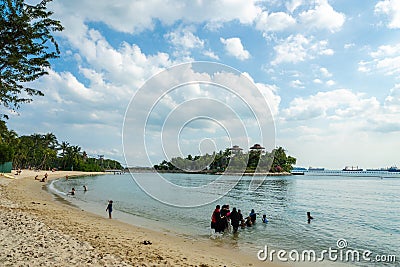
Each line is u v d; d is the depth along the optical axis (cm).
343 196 5094
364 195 5341
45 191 4519
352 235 1978
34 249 999
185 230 1944
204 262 1130
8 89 1911
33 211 2125
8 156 7188
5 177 5856
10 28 1677
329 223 2448
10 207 2189
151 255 1126
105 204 3322
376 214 3027
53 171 11619
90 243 1201
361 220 2650
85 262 909
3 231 1238
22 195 3428
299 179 11544
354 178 14875
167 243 1481
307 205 3694
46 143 12512
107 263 924
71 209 2670
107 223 2012
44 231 1319
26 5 1708
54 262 877
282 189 6384
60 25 1814
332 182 10331
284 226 2192
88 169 14688
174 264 1031
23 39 1730
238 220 1962
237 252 1416
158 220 2323
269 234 1886
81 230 1535
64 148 13812
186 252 1296
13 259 870
